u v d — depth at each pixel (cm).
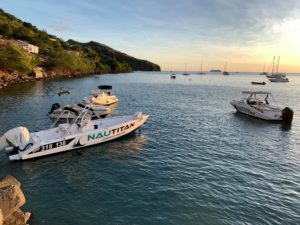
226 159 1931
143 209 1227
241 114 3869
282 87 10525
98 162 1811
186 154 2011
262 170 1745
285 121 3259
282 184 1541
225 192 1409
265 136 2652
